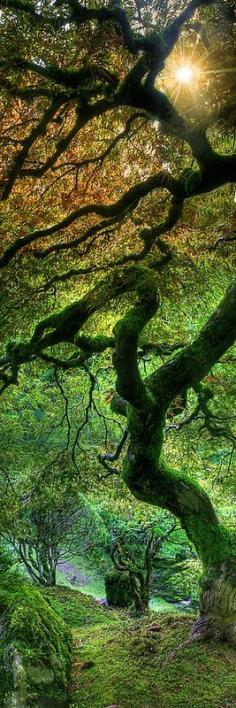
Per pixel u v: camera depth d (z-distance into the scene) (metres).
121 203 4.18
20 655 4.36
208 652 5.07
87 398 9.48
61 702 4.31
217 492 9.14
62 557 14.48
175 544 11.53
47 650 4.65
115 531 12.08
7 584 5.91
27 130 3.80
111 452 9.04
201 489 5.68
